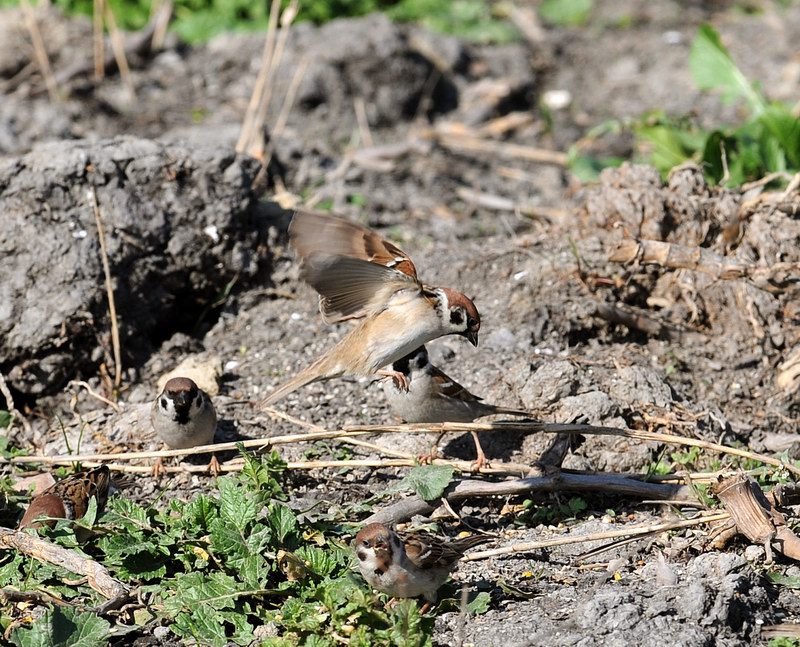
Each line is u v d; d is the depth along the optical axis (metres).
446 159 18.36
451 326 9.47
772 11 24.70
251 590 8.80
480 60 21.59
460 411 10.64
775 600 8.74
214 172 13.55
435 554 8.53
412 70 19.97
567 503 10.36
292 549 9.25
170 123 18.41
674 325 12.48
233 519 9.18
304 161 17.09
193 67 20.19
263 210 14.30
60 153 13.05
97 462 10.83
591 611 8.32
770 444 11.22
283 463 10.20
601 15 24.58
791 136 14.52
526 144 19.41
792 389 11.78
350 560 9.16
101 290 12.53
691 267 12.44
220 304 13.59
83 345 12.43
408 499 10.08
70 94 18.92
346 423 11.58
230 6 21.48
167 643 8.55
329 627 8.46
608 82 21.92
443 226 15.84
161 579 9.16
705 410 11.35
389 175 17.62
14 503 10.34
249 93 19.48
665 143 15.98
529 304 12.70
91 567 8.98
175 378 10.61
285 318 13.38
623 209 12.86
